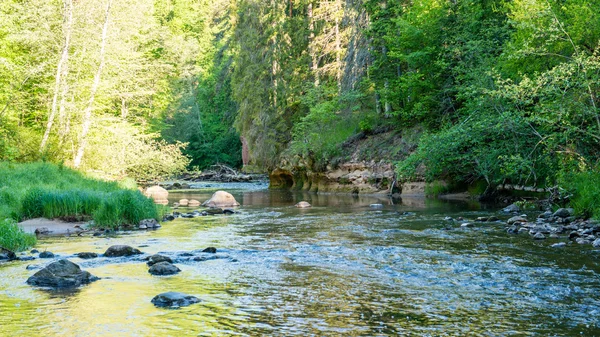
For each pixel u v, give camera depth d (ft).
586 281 26.71
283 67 124.98
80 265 32.27
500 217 53.83
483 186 77.66
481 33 78.54
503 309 22.25
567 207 53.36
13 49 102.83
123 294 25.04
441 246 37.65
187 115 212.84
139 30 118.21
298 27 123.03
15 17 98.99
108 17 97.09
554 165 58.65
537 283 26.48
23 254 36.68
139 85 127.03
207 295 24.90
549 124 51.75
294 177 118.11
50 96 101.91
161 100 165.37
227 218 59.98
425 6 89.61
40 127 107.04
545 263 31.14
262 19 128.47
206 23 243.40
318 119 110.93
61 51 96.02
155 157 100.12
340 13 117.91
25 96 105.40
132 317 21.33
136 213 54.29
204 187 134.51
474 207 65.51
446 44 87.30
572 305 22.70
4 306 22.97
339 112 112.88
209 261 33.42
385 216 57.62
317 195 97.86
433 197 83.05
